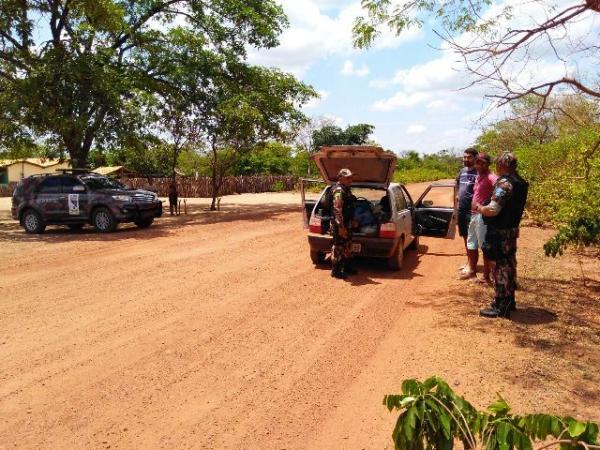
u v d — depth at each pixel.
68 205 15.15
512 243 6.39
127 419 4.12
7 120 18.23
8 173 54.31
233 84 23.45
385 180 9.63
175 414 4.20
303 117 23.98
